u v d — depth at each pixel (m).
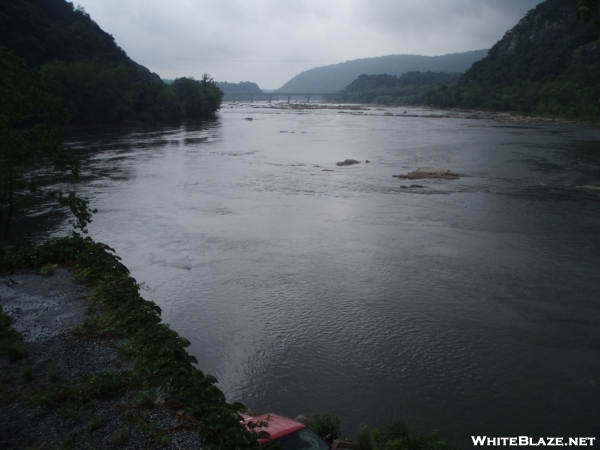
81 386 8.73
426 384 13.93
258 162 56.31
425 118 140.50
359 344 16.05
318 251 25.17
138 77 135.62
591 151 62.59
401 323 17.45
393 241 26.80
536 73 155.62
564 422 12.39
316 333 16.77
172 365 9.34
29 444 7.36
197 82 137.50
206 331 16.91
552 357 15.27
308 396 13.41
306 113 172.38
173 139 79.38
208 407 8.04
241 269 22.58
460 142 75.12
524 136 83.19
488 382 13.99
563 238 27.08
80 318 11.70
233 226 29.69
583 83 127.00
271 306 18.80
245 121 128.38
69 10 120.50
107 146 67.88
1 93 17.31
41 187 39.53
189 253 24.70
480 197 37.84
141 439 7.47
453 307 18.67
